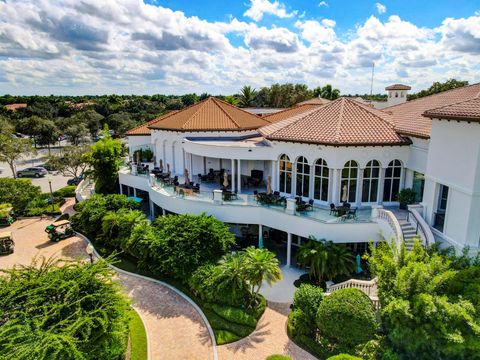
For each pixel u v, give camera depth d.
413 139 24.17
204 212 25.75
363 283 17.70
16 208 38.06
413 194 24.16
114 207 31.39
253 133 37.16
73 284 14.99
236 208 26.11
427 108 28.47
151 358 15.96
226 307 19.33
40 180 56.84
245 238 28.42
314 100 56.59
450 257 15.77
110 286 16.09
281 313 19.34
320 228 22.88
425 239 19.28
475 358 13.13
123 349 15.76
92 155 40.06
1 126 75.44
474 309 12.81
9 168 67.19
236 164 34.97
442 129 19.44
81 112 109.69
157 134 38.91
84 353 13.05
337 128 25.55
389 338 14.63
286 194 28.59
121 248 26.81
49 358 11.80
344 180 25.27
